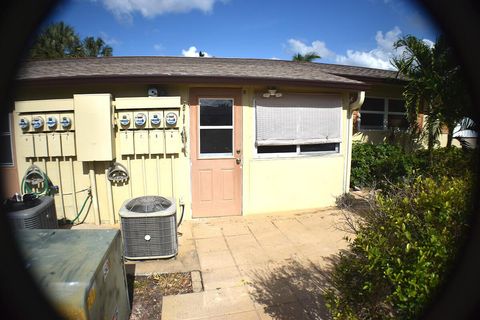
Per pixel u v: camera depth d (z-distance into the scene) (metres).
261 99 5.23
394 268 1.65
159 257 3.72
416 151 7.36
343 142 5.95
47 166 4.84
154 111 4.79
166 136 4.86
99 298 1.98
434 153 3.80
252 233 4.61
